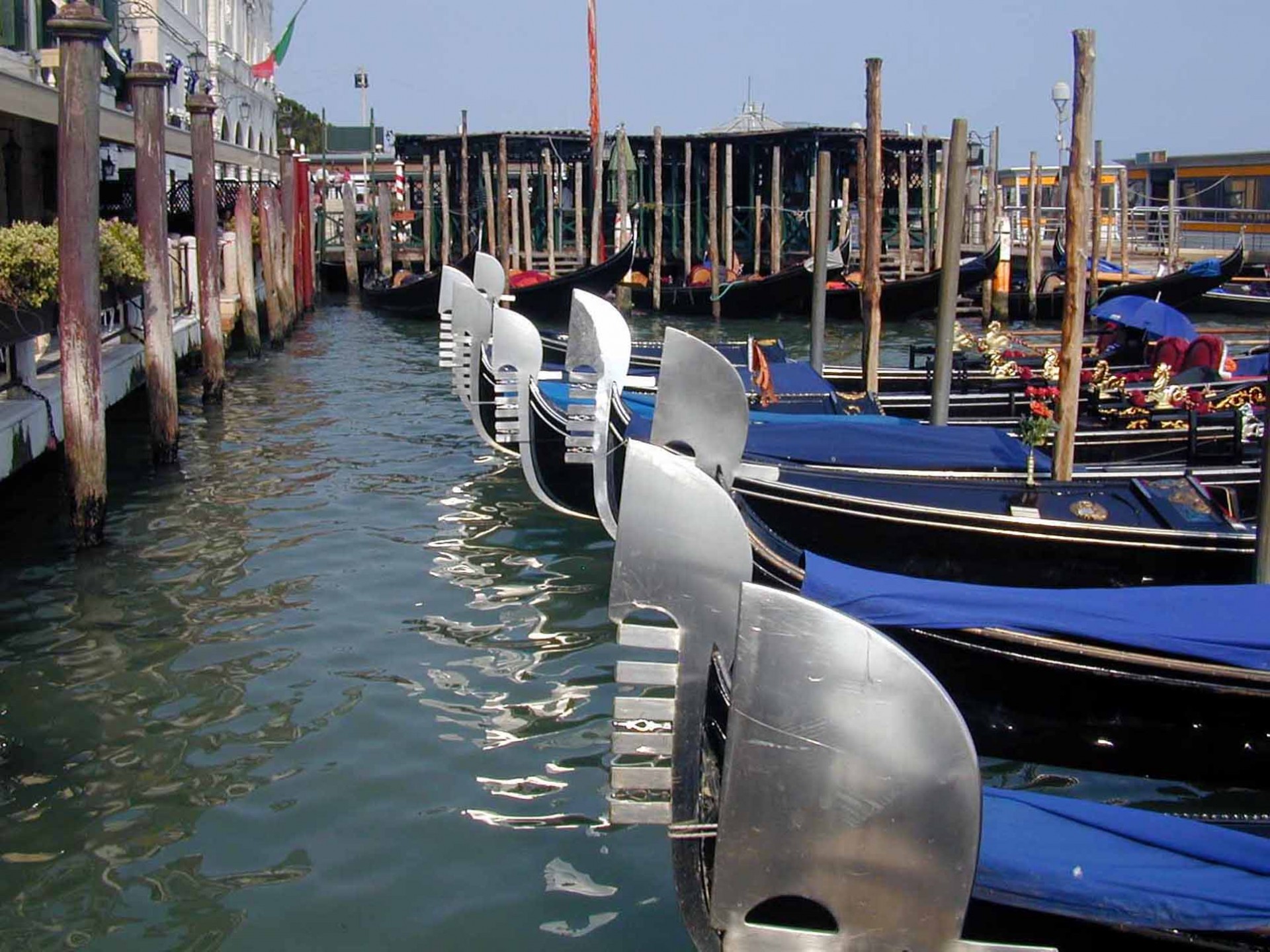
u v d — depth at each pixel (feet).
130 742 21.65
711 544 14.82
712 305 92.53
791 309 93.91
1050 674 21.03
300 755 21.35
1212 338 43.80
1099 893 12.84
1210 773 21.12
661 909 17.28
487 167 97.86
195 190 51.42
